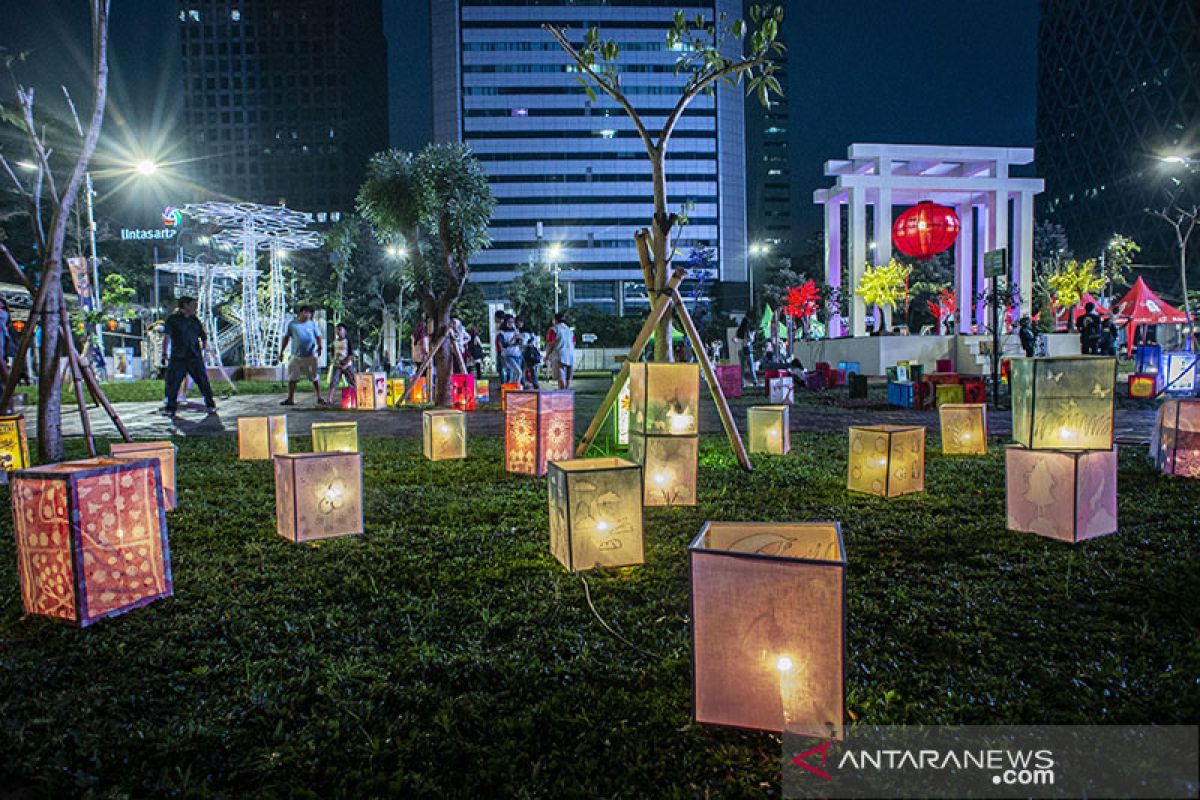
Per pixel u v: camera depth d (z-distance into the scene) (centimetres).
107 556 283
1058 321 3153
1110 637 252
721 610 198
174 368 1142
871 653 245
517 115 9556
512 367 1523
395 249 2941
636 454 488
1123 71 10069
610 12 9506
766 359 2261
